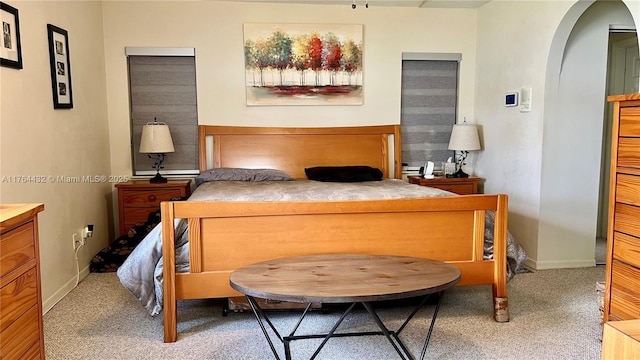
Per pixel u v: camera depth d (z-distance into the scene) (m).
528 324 2.74
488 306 3.01
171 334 2.50
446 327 2.70
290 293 1.87
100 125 4.17
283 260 2.38
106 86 4.36
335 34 4.59
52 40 3.16
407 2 4.51
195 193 3.40
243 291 1.94
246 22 4.47
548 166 3.75
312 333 2.62
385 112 4.77
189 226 2.44
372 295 1.85
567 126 3.74
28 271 1.53
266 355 2.37
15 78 2.70
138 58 4.41
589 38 3.68
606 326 1.36
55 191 3.18
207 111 4.52
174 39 4.41
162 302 2.54
